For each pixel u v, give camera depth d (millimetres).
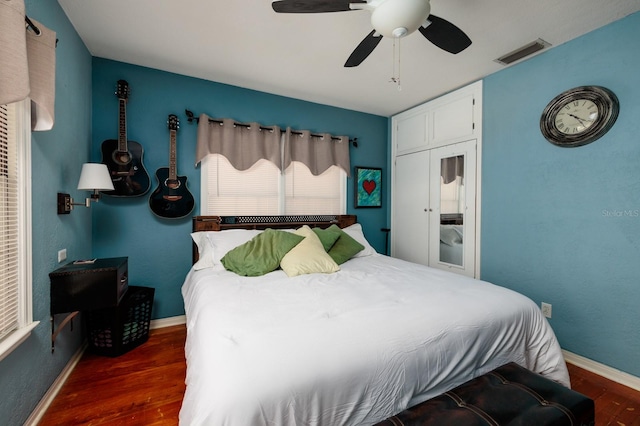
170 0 1677
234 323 1164
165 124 2576
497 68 2490
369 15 1800
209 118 2703
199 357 1014
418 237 3393
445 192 3064
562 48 2109
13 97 970
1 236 1154
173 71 2576
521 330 1448
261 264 2090
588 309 1995
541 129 2230
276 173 3094
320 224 3232
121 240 2426
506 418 962
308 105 3279
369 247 3002
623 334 1831
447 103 3027
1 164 1170
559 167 2143
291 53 2260
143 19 1853
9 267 1209
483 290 1604
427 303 1392
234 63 2426
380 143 3805
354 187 3617
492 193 2604
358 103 3355
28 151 1303
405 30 1339
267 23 1888
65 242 1782
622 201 1832
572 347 2078
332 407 914
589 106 1954
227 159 2789
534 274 2303
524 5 1698
